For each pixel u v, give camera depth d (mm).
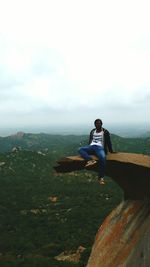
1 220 95938
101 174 11914
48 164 177750
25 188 137625
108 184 135125
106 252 12164
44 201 120125
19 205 114938
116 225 12703
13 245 71562
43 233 81625
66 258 58375
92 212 98000
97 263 12211
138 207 12312
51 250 64500
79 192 128500
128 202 12984
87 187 135750
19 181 147625
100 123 12281
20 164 171000
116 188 130000
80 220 90562
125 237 11820
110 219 13469
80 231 79500
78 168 12617
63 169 12766
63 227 84438
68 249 64000
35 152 189500
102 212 97812
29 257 52406
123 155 12227
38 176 156250
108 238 12617
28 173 160000
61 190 133000
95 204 108812
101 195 121125
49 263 48938
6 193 128750
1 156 179375
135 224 11859
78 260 55469
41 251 64312
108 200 113562
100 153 11914
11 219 96875
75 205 110312
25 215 101750
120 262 11242
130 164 11570
